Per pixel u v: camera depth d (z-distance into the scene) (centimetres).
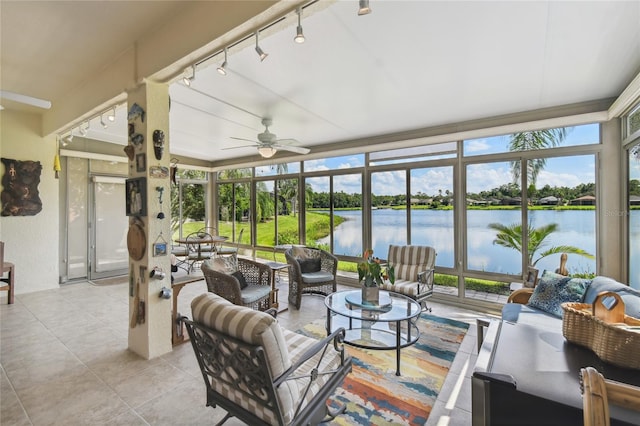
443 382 234
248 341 137
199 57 221
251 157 701
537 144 377
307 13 177
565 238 361
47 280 486
